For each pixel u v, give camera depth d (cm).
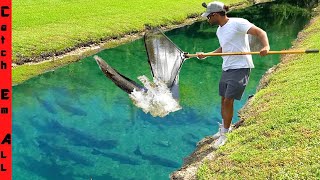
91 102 1194
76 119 1086
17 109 1136
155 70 902
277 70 1114
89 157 905
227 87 726
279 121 730
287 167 601
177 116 1089
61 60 1567
